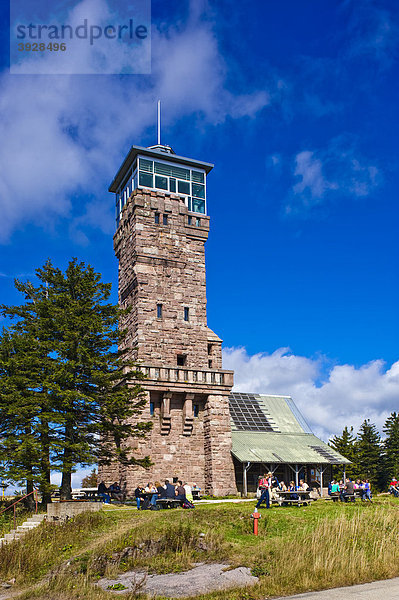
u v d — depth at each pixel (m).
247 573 18.25
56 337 36.00
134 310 47.03
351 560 18.64
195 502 37.22
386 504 30.39
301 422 57.22
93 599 16.59
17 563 22.00
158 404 44.53
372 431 78.94
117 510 29.33
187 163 52.03
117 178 54.12
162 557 20.52
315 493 38.38
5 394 33.94
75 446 32.28
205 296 49.66
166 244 49.03
